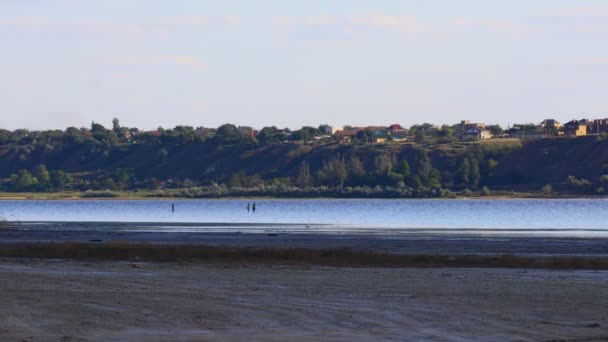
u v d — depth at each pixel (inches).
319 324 3560.5
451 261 6948.8
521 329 3472.0
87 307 3905.0
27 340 3090.6
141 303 4079.7
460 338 3275.1
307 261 7012.8
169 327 3444.9
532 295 4544.8
